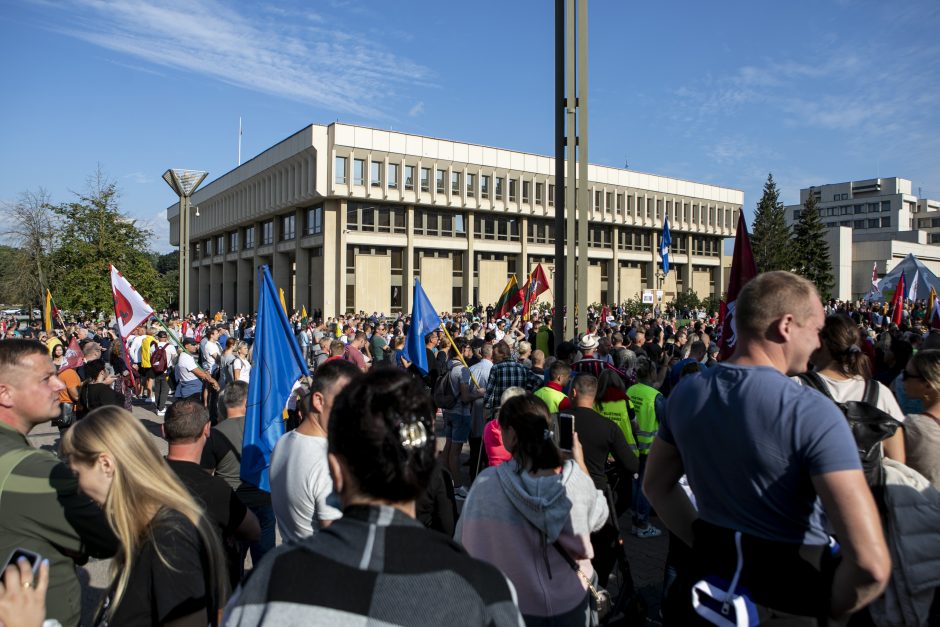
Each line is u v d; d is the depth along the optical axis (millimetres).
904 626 2791
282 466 3494
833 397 3320
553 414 5633
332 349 10258
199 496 3094
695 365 6848
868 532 1711
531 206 56375
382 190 49188
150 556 2223
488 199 54156
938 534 2814
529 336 16109
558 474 2920
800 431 1850
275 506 3537
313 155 48375
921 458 3287
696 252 70812
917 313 25250
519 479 2861
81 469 2314
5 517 2359
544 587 2791
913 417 3371
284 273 55938
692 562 2090
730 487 1968
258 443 4793
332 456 1495
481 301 54969
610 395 6320
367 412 1431
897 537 2814
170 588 2193
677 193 66812
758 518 1916
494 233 55469
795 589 1865
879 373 8539
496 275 56000
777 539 1900
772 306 2057
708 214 70250
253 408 4883
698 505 2119
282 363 5008
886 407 3336
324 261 48312
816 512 1929
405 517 1427
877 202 116188
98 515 2400
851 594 1752
